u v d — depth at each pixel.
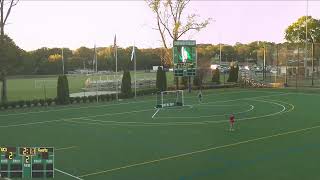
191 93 64.69
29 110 48.22
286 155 24.64
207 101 54.28
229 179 20.02
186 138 30.33
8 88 81.88
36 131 34.56
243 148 26.70
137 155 25.31
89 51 134.38
